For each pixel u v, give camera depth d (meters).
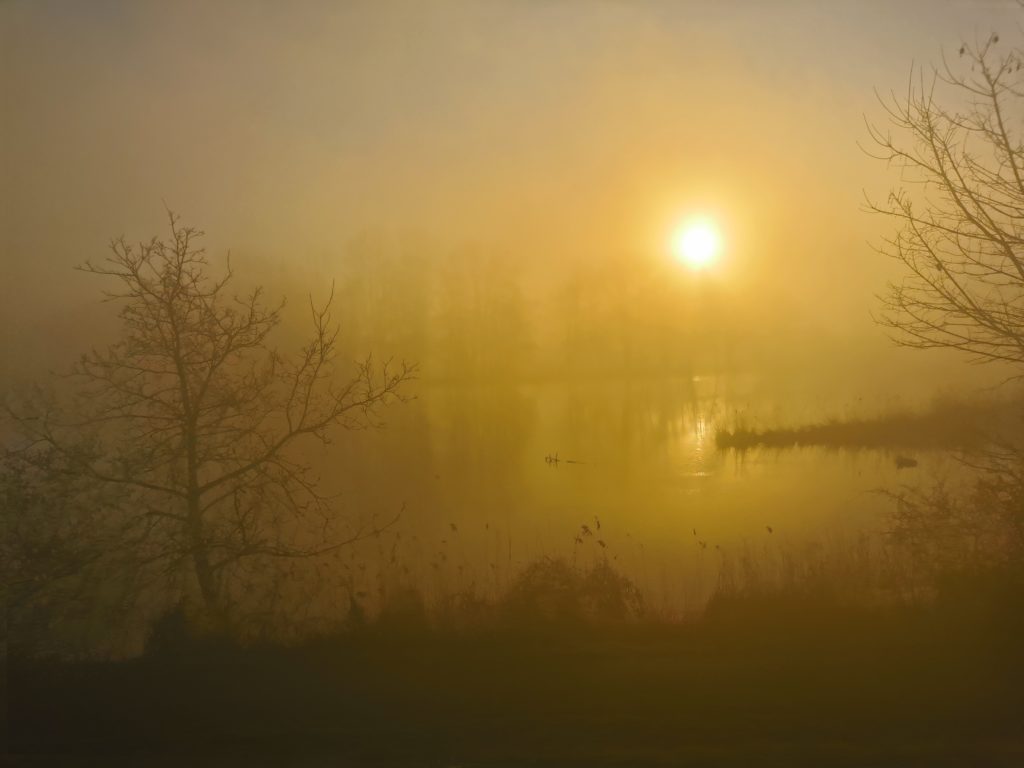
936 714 6.71
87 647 10.27
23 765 6.20
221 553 10.84
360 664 8.41
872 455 28.25
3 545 10.19
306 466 11.56
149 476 10.92
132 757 6.29
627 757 5.96
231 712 7.15
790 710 6.86
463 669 8.15
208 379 10.87
